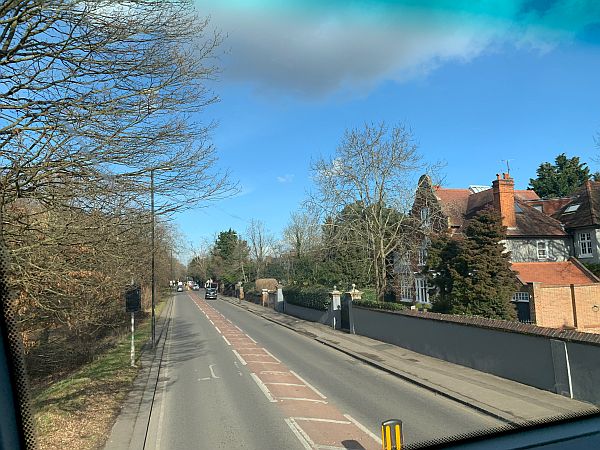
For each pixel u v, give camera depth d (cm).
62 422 846
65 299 1126
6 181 715
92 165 779
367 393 1079
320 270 3712
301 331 2498
